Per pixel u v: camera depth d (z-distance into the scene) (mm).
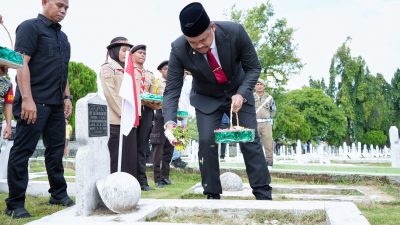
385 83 41688
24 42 3723
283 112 28141
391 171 8109
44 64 3887
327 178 7594
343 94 37094
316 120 34312
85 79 30531
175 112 3992
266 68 24125
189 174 8648
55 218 3178
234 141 3479
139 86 5523
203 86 4023
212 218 3451
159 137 6684
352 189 6242
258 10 24312
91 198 3406
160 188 6426
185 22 3441
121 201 3275
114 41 5383
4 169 6578
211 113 4020
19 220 3508
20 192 3742
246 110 4059
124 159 4984
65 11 4035
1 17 3383
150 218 3367
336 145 35094
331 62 38562
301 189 6363
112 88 5031
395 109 41438
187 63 3887
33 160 12609
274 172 8227
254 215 3369
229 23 3824
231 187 5801
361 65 37188
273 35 24344
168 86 4059
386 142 38625
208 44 3600
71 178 6949
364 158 17656
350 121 38156
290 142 29453
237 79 4035
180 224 2766
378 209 4617
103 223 2793
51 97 3938
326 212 3191
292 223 3283
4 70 3551
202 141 3965
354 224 2621
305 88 35500
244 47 3854
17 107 3816
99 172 3619
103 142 3754
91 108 3539
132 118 4457
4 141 6648
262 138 8734
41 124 3844
